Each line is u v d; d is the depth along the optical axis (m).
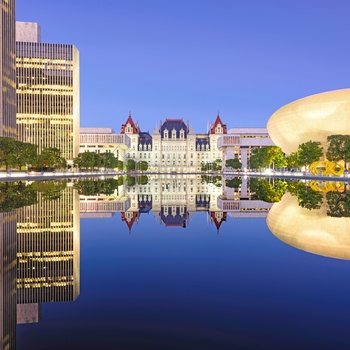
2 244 20.22
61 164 128.12
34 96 177.12
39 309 11.49
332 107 120.00
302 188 62.41
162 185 85.88
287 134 138.00
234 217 31.89
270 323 10.13
